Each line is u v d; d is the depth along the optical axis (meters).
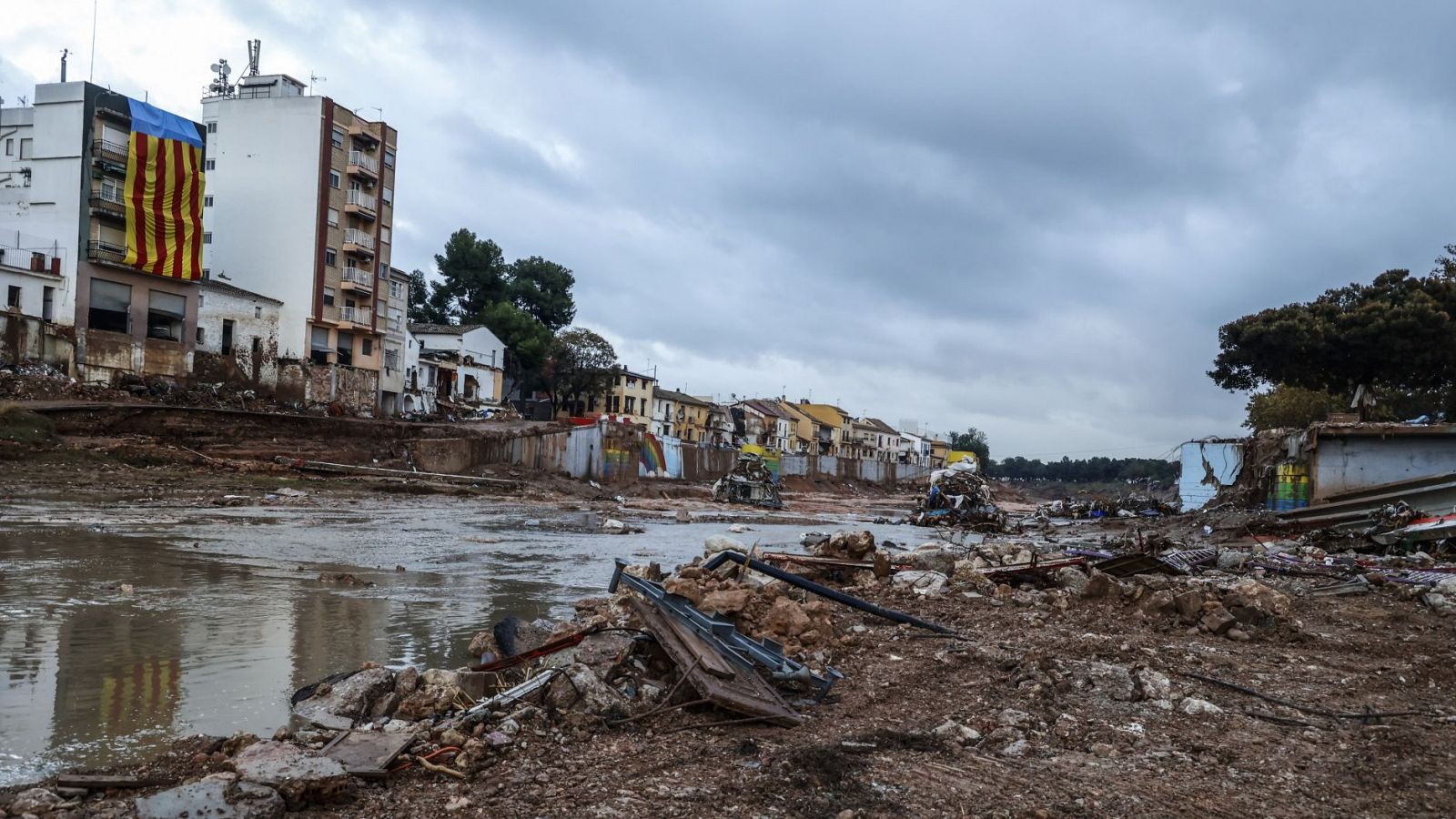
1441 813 5.13
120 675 8.23
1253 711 7.37
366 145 67.06
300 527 25.36
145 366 50.84
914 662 8.93
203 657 9.10
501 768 5.56
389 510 34.91
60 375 45.56
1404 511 25.84
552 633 9.48
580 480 60.44
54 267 48.16
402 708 6.86
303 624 11.10
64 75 50.84
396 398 70.88
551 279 99.31
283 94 65.50
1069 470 185.75
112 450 37.78
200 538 20.78
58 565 15.13
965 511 46.81
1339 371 47.59
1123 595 12.77
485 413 74.06
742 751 5.92
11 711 7.00
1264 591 11.52
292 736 6.26
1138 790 5.43
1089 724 6.85
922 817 4.86
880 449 161.50
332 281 64.19
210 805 4.66
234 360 56.47
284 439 46.91
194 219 53.28
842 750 5.95
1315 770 5.91
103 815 4.71
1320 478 36.78
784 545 23.03
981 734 6.50
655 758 5.79
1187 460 45.41
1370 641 10.70
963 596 13.00
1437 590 14.19
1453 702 7.86
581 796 5.06
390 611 12.47
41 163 49.53
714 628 8.05
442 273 95.06
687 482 75.00
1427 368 45.31
